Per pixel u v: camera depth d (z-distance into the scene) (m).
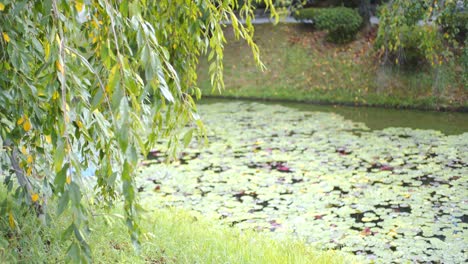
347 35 14.94
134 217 2.28
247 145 8.77
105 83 2.34
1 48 2.57
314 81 13.91
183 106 2.56
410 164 7.48
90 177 3.58
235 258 3.98
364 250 4.83
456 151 8.10
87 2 2.10
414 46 12.86
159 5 3.29
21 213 3.65
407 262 4.58
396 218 5.57
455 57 12.69
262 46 15.62
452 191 6.32
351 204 5.99
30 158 2.64
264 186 6.68
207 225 5.12
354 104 12.82
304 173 7.18
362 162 7.65
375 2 17.55
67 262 2.00
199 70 15.17
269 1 3.06
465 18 9.55
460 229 5.26
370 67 13.70
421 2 8.51
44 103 2.41
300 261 4.18
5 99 2.49
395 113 11.74
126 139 1.80
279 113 11.76
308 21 16.44
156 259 3.80
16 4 2.19
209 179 6.99
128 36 2.59
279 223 5.48
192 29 3.09
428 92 12.45
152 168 7.52
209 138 9.28
